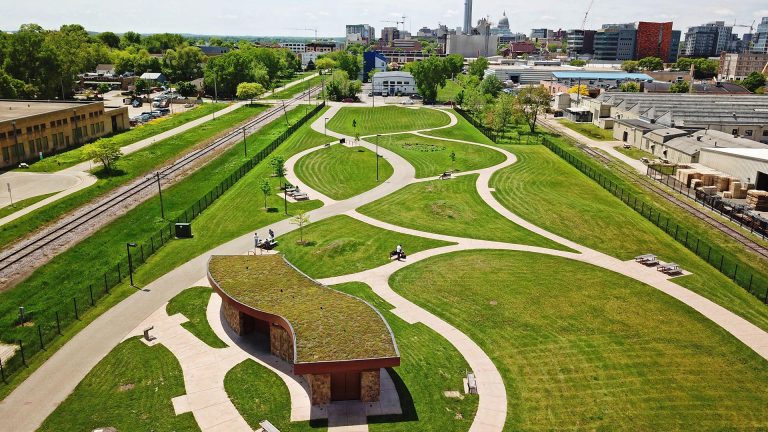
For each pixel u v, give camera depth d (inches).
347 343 1437.0
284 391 1450.5
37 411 1364.4
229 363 1569.9
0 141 3639.3
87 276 2142.0
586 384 1486.2
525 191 3299.7
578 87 6830.7
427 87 7440.9
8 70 5703.7
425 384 1486.2
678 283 2096.5
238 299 1675.7
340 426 1327.5
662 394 1445.6
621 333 1737.2
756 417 1360.7
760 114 4830.2
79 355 1605.6
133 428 1306.6
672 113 4845.0
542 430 1317.7
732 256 2374.5
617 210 2982.3
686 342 1689.2
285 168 3777.1
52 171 3639.3
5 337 1697.8
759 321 1823.3
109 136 4945.9
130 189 3302.2
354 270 2193.7
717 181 3309.5
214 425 1320.1
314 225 2704.2
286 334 1553.9
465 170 3779.5
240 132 5088.6
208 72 7785.4
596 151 4505.4
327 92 7613.2
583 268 2225.6
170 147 4394.7
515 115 5216.5
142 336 1705.2
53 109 4362.7
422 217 2824.8
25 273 2162.9
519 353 1630.2
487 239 2536.9
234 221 2768.2
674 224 2760.8
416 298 1964.8
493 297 1972.2
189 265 2240.4
